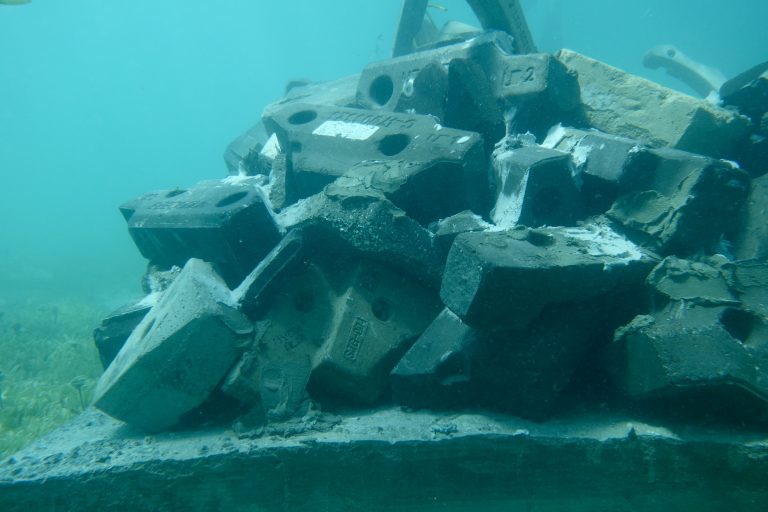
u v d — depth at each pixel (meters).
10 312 13.58
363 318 3.23
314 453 2.73
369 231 3.20
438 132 4.03
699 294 2.75
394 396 3.16
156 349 2.91
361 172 3.70
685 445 2.61
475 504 2.82
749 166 4.38
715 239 3.30
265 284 3.25
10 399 6.51
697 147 4.27
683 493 2.71
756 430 2.63
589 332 2.92
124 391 2.98
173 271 4.71
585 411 2.97
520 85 4.49
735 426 2.68
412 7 7.16
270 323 3.25
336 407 3.24
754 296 2.82
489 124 4.28
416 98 4.76
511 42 5.70
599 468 2.71
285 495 2.80
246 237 3.87
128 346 3.62
